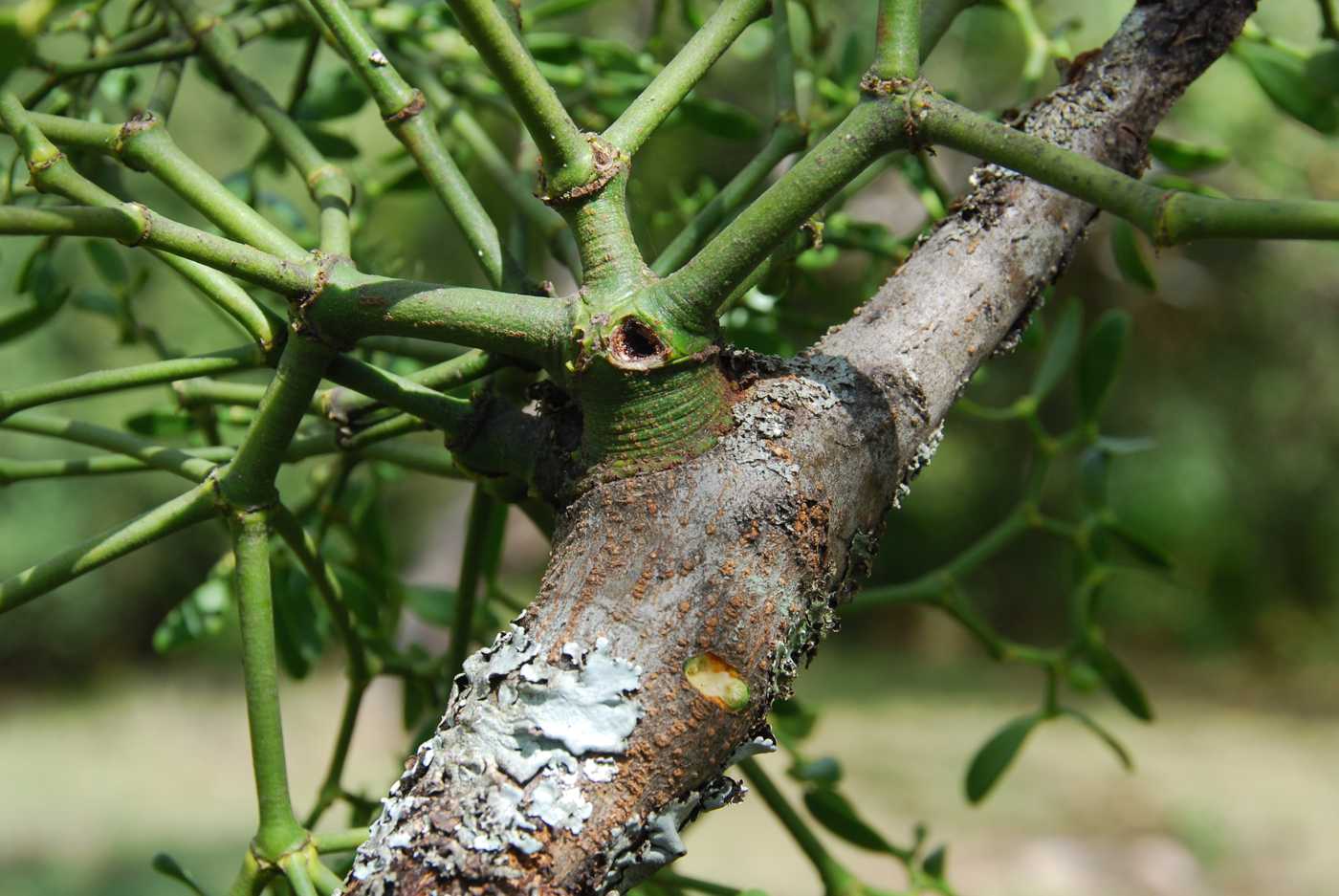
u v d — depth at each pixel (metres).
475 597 0.85
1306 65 0.85
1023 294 0.74
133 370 0.74
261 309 0.74
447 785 0.67
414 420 0.77
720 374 0.69
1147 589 5.62
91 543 0.73
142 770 4.13
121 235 0.69
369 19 0.93
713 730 0.67
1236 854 3.29
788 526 0.68
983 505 5.37
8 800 3.68
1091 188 0.65
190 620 0.92
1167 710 4.97
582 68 1.07
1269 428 4.85
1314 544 5.33
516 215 0.88
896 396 0.71
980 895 2.89
